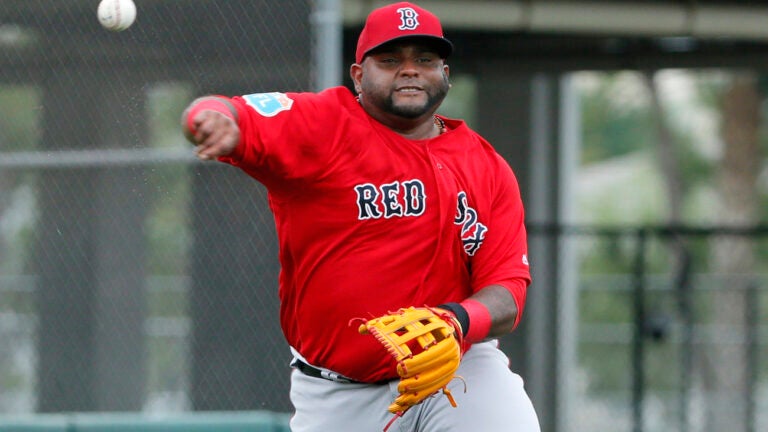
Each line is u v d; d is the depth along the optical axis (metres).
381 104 12.92
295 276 13.70
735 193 78.19
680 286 41.88
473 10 35.84
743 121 78.56
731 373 59.59
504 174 13.85
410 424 14.02
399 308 13.25
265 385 22.78
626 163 103.50
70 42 23.30
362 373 13.85
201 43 22.44
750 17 37.34
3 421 22.97
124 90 23.03
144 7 22.55
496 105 48.69
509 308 13.26
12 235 34.59
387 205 13.01
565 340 47.91
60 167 23.77
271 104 12.38
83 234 24.17
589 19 36.94
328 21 22.05
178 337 28.45
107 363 24.45
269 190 13.13
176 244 26.06
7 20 23.58
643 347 40.53
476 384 13.77
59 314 24.47
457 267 13.52
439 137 13.45
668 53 41.47
